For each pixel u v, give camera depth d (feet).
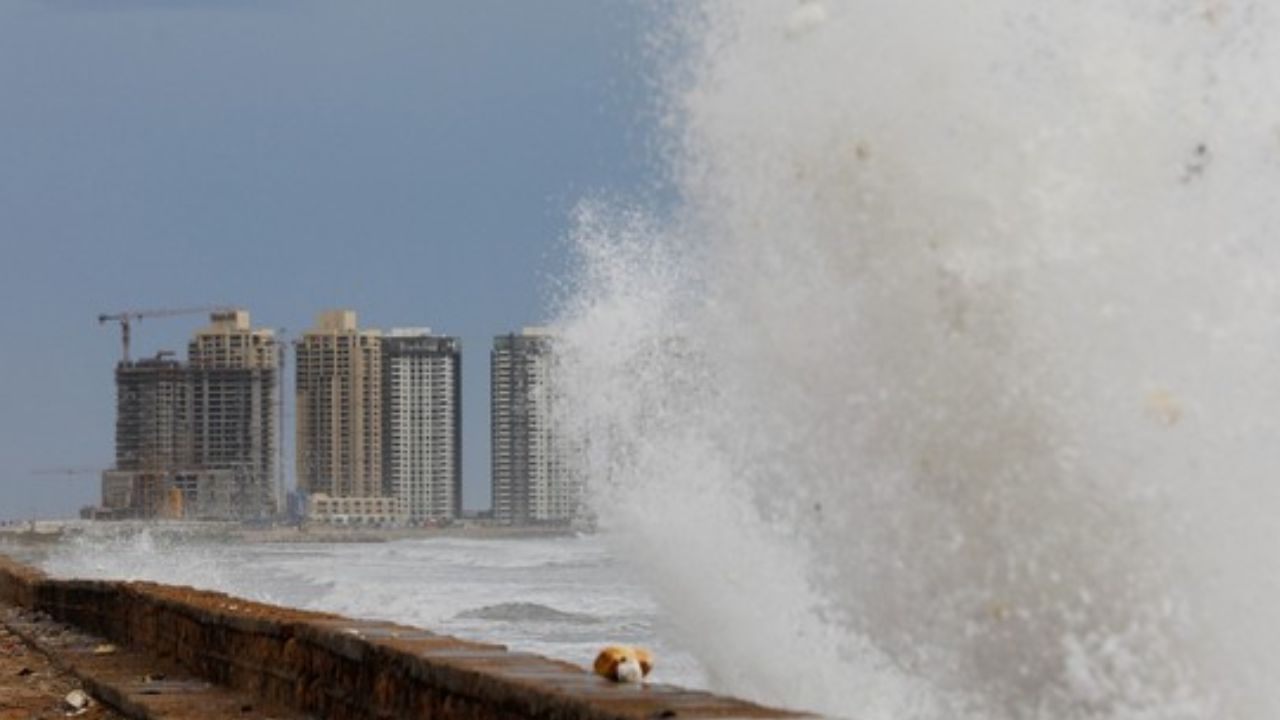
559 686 48.60
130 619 114.11
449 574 378.73
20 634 134.21
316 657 71.31
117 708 85.81
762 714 43.09
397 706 59.98
